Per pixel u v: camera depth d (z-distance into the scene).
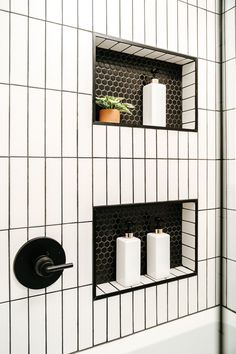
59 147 1.02
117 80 1.28
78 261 1.06
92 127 1.08
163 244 1.26
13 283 0.94
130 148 1.17
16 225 0.95
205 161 1.38
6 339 0.93
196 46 1.35
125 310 1.15
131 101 1.32
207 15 1.39
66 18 1.03
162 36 1.25
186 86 1.41
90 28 1.08
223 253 1.40
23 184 0.96
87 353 1.06
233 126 1.36
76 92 1.05
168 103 1.42
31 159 0.97
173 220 1.42
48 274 0.92
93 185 1.09
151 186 1.22
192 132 1.34
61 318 1.02
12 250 0.94
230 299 1.36
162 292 1.24
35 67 0.98
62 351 1.02
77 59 1.05
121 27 1.15
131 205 1.17
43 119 0.99
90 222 1.08
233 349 1.33
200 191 1.37
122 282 1.18
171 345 1.23
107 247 1.25
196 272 1.34
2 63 0.93
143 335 1.18
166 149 1.26
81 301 1.06
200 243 1.36
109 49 1.24
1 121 0.92
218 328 1.37
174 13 1.28
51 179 1.01
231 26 1.36
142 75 1.35
